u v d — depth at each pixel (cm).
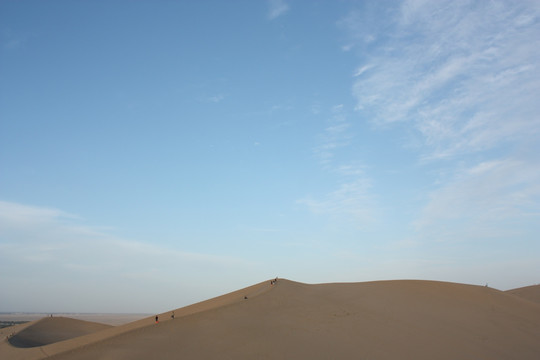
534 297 7619
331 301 4712
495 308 5009
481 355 3578
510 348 3862
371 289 5438
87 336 4075
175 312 4938
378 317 4256
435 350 3547
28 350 3978
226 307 4184
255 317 3947
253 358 3056
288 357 3109
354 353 3288
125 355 3050
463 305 4997
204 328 3606
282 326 3756
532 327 4528
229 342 3325
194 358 3019
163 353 3091
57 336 6950
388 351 3403
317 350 3281
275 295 4722
